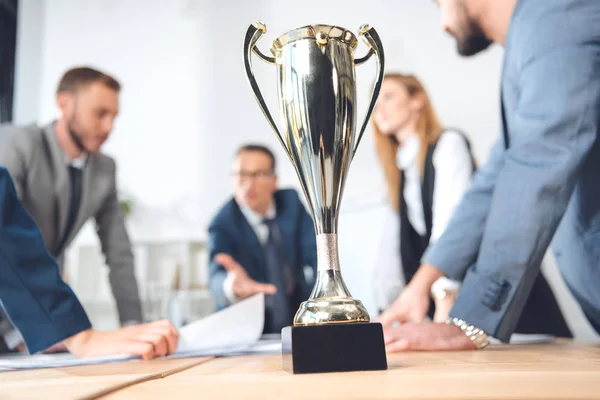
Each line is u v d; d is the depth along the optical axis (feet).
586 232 2.68
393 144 7.06
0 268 1.70
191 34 7.98
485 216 2.60
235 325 2.23
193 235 7.41
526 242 2.04
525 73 2.33
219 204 7.45
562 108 2.11
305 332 1.12
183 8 8.05
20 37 7.98
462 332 2.01
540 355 1.56
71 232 5.66
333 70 1.32
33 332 1.75
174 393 0.80
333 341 1.12
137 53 8.02
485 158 6.96
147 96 7.88
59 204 5.49
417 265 6.65
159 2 8.12
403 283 6.65
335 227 1.33
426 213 6.75
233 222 7.13
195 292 7.09
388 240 6.82
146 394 0.80
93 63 8.04
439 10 7.29
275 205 7.23
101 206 6.09
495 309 2.00
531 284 2.06
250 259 6.93
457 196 6.70
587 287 2.75
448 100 7.11
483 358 1.45
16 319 1.73
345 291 1.28
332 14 7.70
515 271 2.03
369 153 7.12
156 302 7.09
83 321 1.91
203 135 7.70
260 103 1.36
